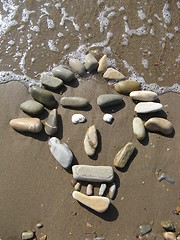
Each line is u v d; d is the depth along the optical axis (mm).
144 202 2068
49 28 2416
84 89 2258
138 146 2164
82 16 2457
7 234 1992
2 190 2047
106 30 2430
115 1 2502
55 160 2111
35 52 2346
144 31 2443
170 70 2357
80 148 2139
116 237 2012
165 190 2098
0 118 2174
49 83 2213
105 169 2062
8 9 2445
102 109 2219
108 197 2057
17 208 2027
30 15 2441
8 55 2330
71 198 2055
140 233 2025
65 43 2379
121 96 2256
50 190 2062
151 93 2219
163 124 2160
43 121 2180
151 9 2498
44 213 2027
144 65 2357
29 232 1987
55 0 2486
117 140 2166
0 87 2246
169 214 2061
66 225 2016
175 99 2293
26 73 2289
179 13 2500
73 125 2182
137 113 2223
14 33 2387
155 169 2131
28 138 2146
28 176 2080
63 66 2314
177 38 2443
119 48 2385
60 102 2207
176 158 2160
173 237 2006
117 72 2297
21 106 2178
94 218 2029
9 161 2100
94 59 2293
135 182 2096
